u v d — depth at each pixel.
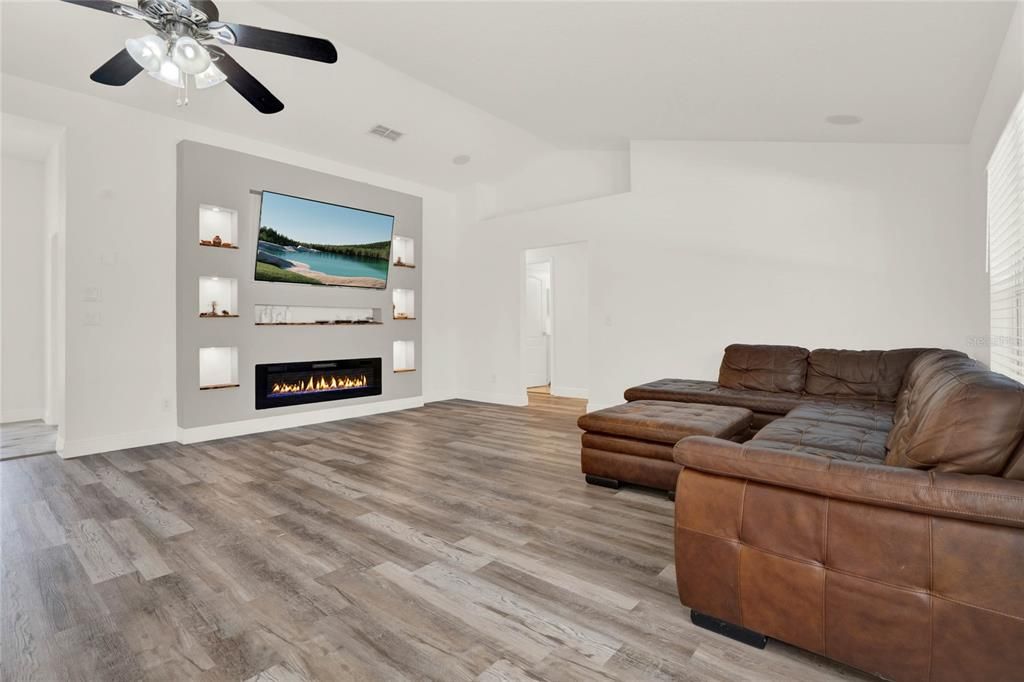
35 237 5.54
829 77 3.03
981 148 3.31
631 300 5.50
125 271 4.20
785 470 1.53
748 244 4.77
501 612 1.80
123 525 2.58
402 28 3.41
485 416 5.79
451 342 7.18
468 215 7.05
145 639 1.64
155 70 2.46
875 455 2.13
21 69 3.64
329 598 1.89
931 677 1.31
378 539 2.41
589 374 5.87
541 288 9.02
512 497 3.01
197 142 4.45
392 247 6.21
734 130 4.40
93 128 4.05
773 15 2.47
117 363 4.16
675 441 2.91
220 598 1.89
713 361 4.98
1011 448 1.29
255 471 3.55
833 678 1.46
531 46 3.35
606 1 2.65
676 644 1.62
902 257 4.07
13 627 1.71
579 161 6.21
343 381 5.65
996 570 1.23
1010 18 2.24
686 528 1.71
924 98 3.12
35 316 5.55
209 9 2.24
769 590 1.55
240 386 4.76
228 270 4.66
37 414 5.56
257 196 4.85
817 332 4.43
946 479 1.32
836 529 1.45
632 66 3.39
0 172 5.32
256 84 2.78
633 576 2.06
